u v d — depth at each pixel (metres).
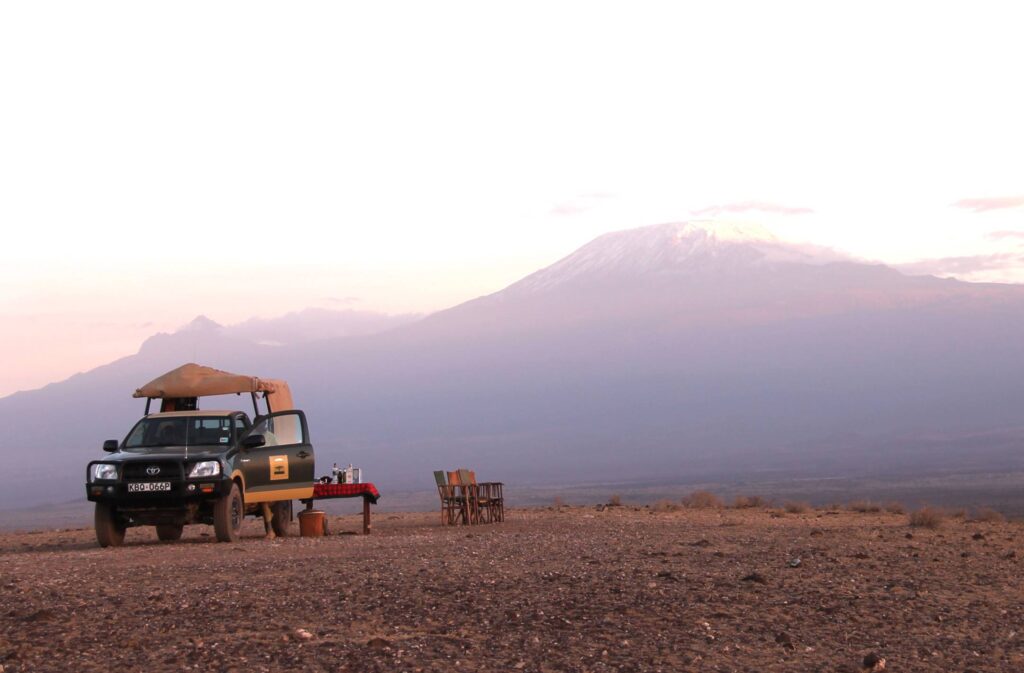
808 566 13.76
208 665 8.62
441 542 17.97
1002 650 9.58
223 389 22.02
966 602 11.59
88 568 14.02
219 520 19.41
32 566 14.39
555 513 32.75
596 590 11.52
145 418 20.80
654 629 9.88
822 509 34.44
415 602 10.84
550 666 8.71
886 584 12.43
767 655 9.23
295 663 8.66
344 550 16.45
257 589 11.59
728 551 15.66
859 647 9.58
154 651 9.05
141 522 19.77
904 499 98.62
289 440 22.00
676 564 13.84
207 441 20.34
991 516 29.95
